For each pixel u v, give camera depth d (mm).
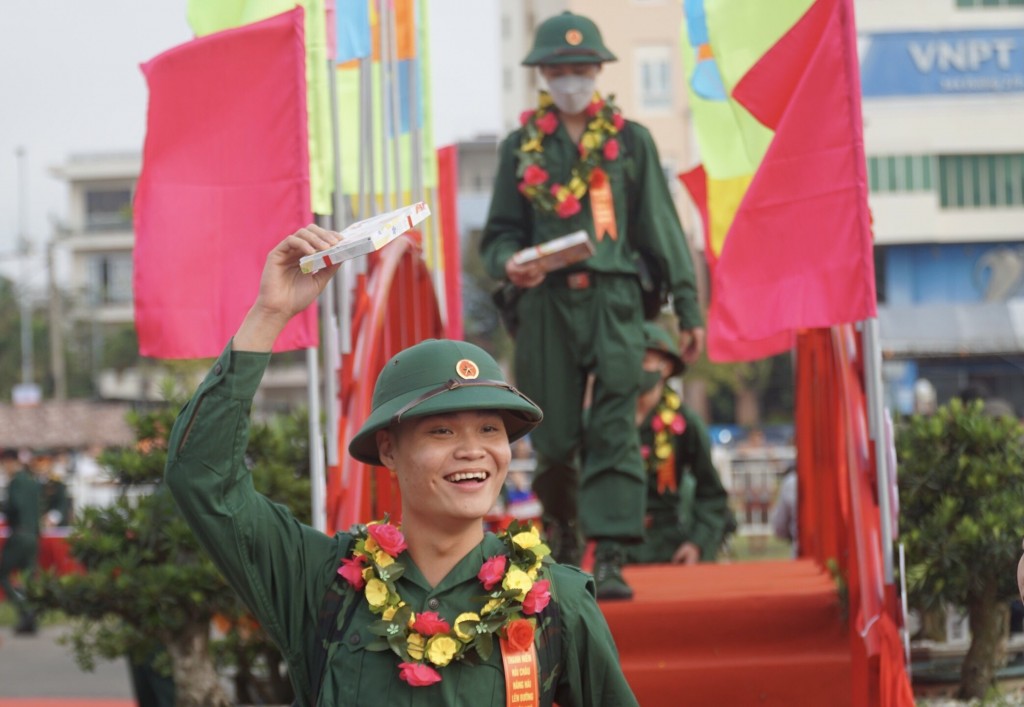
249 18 6301
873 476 5754
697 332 7066
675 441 9867
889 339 43281
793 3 6039
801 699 6289
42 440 32125
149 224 5777
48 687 12102
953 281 45594
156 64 5859
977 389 10664
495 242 7273
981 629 7797
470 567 3303
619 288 6992
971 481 7551
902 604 5441
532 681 3184
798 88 5695
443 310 7992
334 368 5957
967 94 45094
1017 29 44969
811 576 7730
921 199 45188
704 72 8539
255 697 9320
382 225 3281
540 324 7070
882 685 5410
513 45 50812
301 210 5789
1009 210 45156
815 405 8242
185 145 5828
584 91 7004
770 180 5711
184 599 7906
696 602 6590
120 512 8188
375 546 3297
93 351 67312
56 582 7938
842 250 5574
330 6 6438
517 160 7219
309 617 3348
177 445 3285
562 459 7137
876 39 45219
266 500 3418
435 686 3150
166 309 5750
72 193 73125
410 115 7262
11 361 66000
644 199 7105
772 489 22453
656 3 43781
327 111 6316
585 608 3359
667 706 6324
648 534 9844
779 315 5645
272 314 3326
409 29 7270
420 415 3199
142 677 8727
